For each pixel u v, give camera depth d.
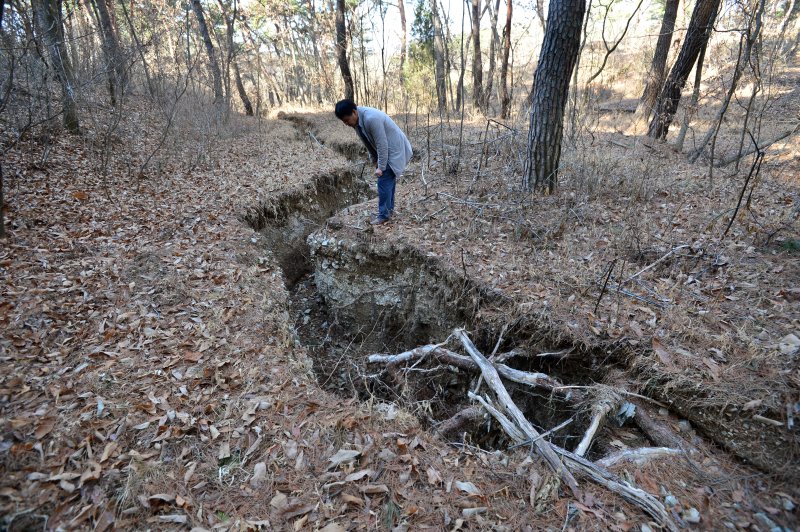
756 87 5.71
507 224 4.99
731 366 2.73
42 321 3.25
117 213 5.29
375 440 2.52
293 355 3.52
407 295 4.82
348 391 4.43
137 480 2.17
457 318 4.22
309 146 10.44
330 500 2.17
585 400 2.92
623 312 3.40
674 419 2.68
